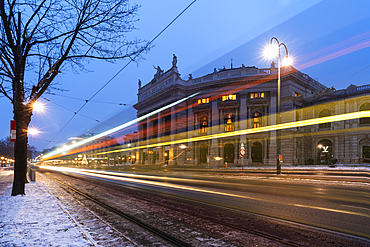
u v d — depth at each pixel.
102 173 31.84
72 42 10.10
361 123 35.03
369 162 33.22
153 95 58.00
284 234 5.46
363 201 9.12
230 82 43.31
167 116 54.12
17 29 10.66
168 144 52.66
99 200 9.91
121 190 13.21
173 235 5.45
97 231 5.58
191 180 18.70
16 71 10.52
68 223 6.02
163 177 22.84
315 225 6.09
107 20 9.73
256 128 41.41
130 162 77.12
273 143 39.66
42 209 7.69
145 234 5.52
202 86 46.72
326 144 39.03
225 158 43.91
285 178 18.88
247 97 42.47
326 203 8.76
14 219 6.38
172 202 9.36
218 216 7.09
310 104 41.03
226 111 44.34
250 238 5.24
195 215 7.27
